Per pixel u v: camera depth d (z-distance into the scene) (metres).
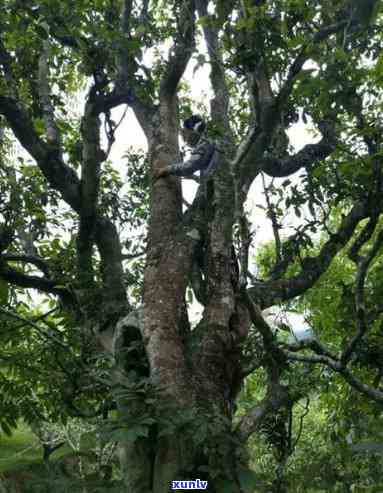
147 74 6.34
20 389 6.52
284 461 5.52
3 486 7.07
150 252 5.39
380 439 6.07
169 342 4.74
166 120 6.21
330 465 6.64
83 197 6.08
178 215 5.68
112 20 6.65
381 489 5.15
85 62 6.03
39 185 7.32
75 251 6.67
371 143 5.63
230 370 4.91
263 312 5.68
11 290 7.29
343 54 4.61
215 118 5.81
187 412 4.12
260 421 4.60
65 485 5.45
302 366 5.52
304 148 6.87
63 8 5.50
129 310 5.92
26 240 7.16
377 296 6.57
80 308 6.15
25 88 7.34
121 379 4.44
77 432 7.75
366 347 6.04
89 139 6.06
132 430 3.94
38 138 6.05
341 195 5.73
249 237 4.52
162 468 4.37
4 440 9.73
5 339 6.97
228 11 5.13
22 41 6.37
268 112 5.43
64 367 6.13
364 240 5.67
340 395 7.17
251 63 4.93
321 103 4.99
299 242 6.16
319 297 8.78
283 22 4.86
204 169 5.75
